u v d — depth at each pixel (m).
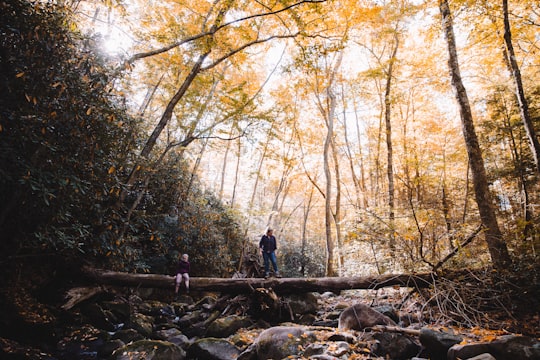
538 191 9.50
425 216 6.75
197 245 10.84
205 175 17.64
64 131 4.56
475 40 8.16
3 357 3.74
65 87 4.20
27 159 4.11
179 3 8.34
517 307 4.90
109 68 5.27
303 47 7.41
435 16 7.51
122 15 6.47
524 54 8.91
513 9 7.49
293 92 15.05
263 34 9.91
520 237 6.07
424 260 5.98
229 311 6.58
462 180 13.37
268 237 9.07
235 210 14.07
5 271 4.86
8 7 3.83
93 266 6.28
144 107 10.48
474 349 3.37
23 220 4.57
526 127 6.05
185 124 8.95
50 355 4.28
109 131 5.38
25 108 3.97
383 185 18.17
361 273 9.04
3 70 3.95
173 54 8.47
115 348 4.62
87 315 5.66
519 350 3.19
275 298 6.25
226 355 4.31
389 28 11.89
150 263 9.16
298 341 4.05
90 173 5.15
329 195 13.48
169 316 6.84
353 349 3.86
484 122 10.12
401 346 4.01
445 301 5.14
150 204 9.62
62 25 4.50
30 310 4.72
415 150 14.34
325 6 8.02
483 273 5.53
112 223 6.48
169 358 4.18
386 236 7.64
